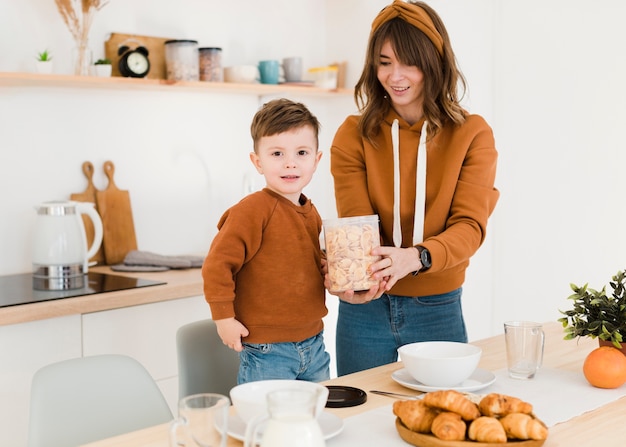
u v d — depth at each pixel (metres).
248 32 3.56
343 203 2.09
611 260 2.93
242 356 1.86
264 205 1.82
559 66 3.04
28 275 2.89
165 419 1.58
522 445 1.13
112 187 3.15
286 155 1.82
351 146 2.08
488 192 1.94
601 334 1.56
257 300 1.82
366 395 1.47
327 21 3.81
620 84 2.87
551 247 3.12
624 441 1.21
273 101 1.89
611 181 2.92
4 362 2.29
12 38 2.88
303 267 1.85
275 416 0.99
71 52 3.00
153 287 2.63
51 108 2.98
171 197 3.35
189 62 3.12
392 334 2.04
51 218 2.68
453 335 2.05
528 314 3.22
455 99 1.99
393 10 1.93
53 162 3.00
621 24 2.85
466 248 1.84
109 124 3.14
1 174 2.88
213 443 1.04
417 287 2.00
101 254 3.15
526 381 1.56
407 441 1.21
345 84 3.71
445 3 3.32
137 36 3.17
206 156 3.46
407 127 2.00
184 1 3.33
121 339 2.57
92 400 1.53
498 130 3.26
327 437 1.20
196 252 3.45
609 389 1.50
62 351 2.42
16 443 2.34
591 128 2.96
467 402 1.17
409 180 1.99
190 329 1.93
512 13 3.17
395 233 2.01
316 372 1.94
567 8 3.00
